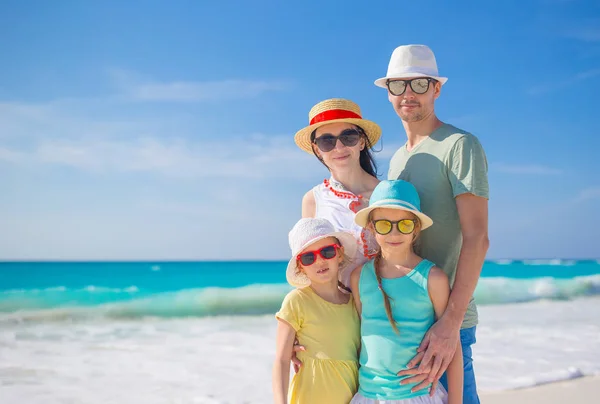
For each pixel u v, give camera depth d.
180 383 7.41
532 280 24.30
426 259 3.76
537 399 6.45
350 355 3.67
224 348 9.84
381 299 3.51
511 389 6.88
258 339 10.83
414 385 3.34
